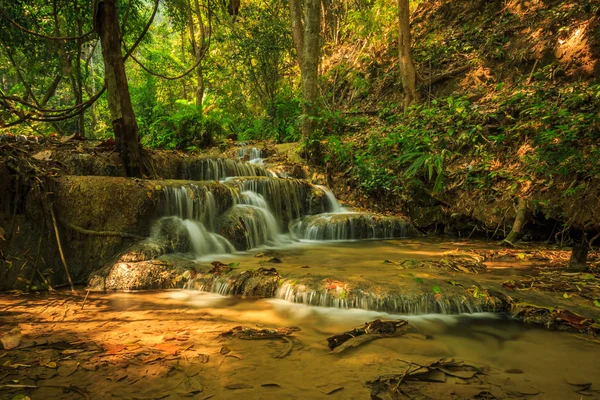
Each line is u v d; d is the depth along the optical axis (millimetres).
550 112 7250
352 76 15938
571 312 3150
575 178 6426
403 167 8844
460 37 13008
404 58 11500
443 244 6875
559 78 8766
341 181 9727
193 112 13414
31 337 2834
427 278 3885
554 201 6551
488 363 2436
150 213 5215
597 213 6008
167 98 19328
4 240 4254
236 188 6953
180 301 3787
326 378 2215
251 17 15062
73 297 3967
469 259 5094
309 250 6195
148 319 3250
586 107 7164
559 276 4270
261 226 6707
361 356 2525
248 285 3982
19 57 12539
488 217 7426
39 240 4441
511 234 6789
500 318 3273
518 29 11086
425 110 9422
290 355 2533
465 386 2125
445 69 12273
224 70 16750
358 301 3486
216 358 2477
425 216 8359
